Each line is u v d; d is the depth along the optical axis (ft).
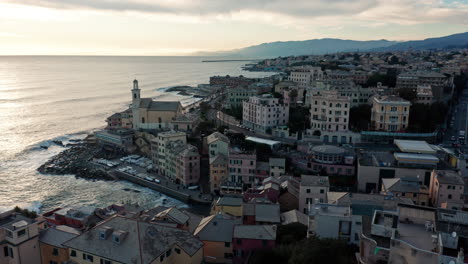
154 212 322.75
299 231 274.77
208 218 284.00
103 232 207.10
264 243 250.98
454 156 435.53
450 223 163.02
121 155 622.54
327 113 573.74
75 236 223.51
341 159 469.98
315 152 476.13
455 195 336.49
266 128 632.79
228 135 586.04
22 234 213.05
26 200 444.55
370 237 166.81
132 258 193.16
